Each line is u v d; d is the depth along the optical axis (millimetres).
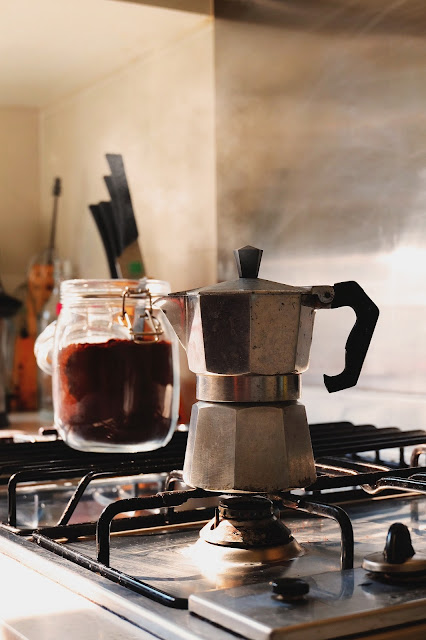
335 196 1149
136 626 511
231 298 628
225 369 641
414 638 478
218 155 1359
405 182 1044
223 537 664
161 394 999
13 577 645
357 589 515
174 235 1472
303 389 1221
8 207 1814
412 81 1033
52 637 497
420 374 1029
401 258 1052
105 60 1556
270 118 1259
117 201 1458
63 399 993
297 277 1218
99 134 1656
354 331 646
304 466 662
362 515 837
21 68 1589
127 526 753
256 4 1275
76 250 1732
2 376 1522
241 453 640
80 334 986
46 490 1038
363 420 1114
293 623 450
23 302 1790
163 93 1479
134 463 826
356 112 1115
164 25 1387
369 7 1092
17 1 1260
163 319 1024
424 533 750
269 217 1265
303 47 1200
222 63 1346
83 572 592
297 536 751
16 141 1818
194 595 504
